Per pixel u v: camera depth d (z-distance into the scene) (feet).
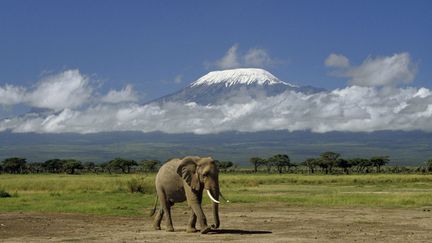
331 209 133.80
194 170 86.17
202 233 86.02
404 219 110.11
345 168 647.15
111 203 144.77
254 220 109.19
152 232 89.66
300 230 91.86
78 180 299.58
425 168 636.89
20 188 229.45
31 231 92.58
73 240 80.94
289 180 325.62
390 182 321.93
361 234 86.28
